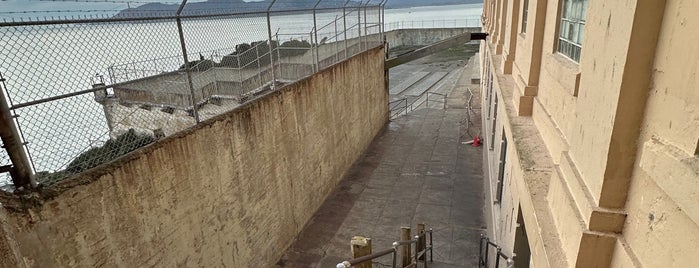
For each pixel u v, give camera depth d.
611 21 2.24
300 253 7.90
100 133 4.90
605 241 2.25
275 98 7.40
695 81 1.53
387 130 15.01
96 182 4.02
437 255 7.43
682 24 1.64
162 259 4.89
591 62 2.59
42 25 3.72
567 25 3.89
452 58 36.97
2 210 3.27
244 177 6.53
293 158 8.20
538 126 4.68
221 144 5.91
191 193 5.34
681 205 1.53
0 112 3.32
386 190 10.27
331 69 10.11
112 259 4.23
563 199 2.79
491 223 7.46
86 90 4.39
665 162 1.67
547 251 2.73
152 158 4.70
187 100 6.09
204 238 5.64
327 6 10.56
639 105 2.00
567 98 3.42
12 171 3.43
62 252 3.72
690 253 1.54
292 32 9.52
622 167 2.13
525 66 5.45
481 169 11.17
